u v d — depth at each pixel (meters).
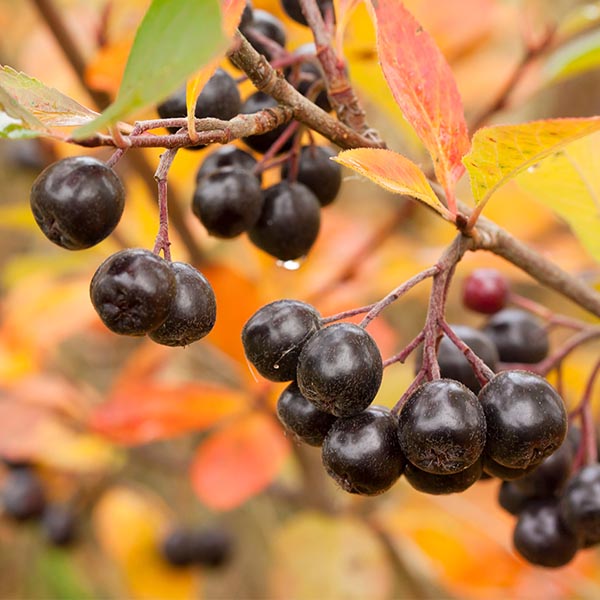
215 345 0.36
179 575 0.51
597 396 0.40
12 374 0.43
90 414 0.41
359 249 0.42
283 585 0.49
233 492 0.36
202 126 0.25
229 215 0.28
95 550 0.65
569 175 0.29
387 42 0.26
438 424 0.24
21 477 0.51
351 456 0.25
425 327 0.26
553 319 0.31
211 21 0.22
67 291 0.45
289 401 0.26
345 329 0.25
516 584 0.41
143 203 0.38
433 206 0.26
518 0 0.42
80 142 0.24
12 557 0.64
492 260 0.39
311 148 0.29
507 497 0.29
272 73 0.25
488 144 0.25
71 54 0.35
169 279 0.24
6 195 0.61
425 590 0.51
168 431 0.37
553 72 0.37
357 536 0.49
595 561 0.42
